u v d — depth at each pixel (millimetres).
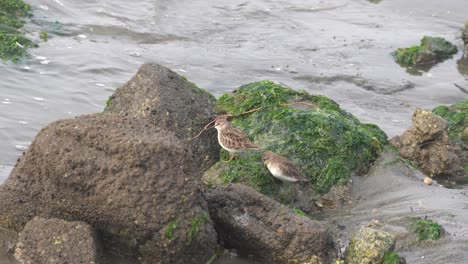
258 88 15016
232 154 13633
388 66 21125
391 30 23719
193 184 10758
